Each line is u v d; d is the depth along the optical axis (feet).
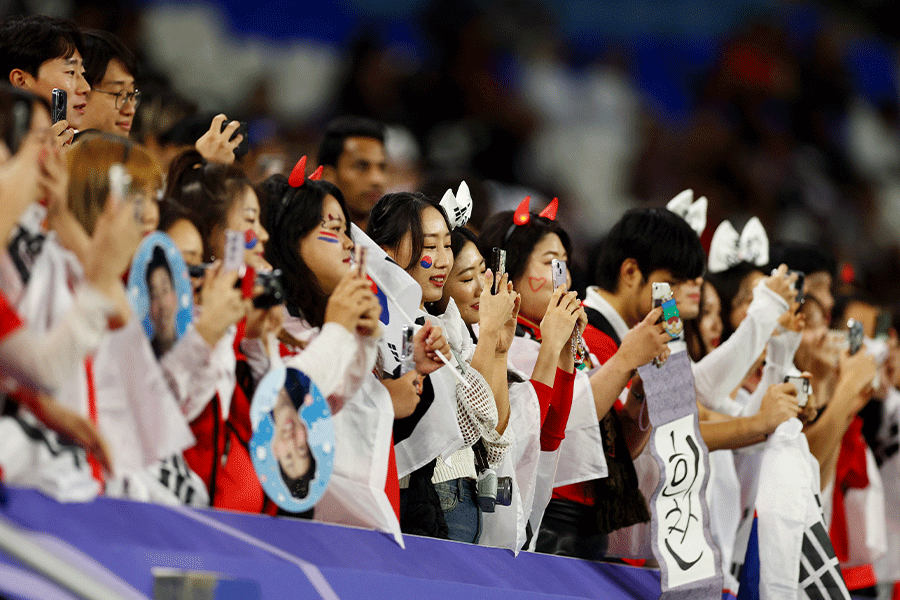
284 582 26.61
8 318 23.35
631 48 123.44
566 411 40.09
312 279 33.76
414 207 39.14
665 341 41.16
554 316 39.65
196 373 27.99
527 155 111.24
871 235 127.65
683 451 41.19
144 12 89.71
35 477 24.54
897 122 136.67
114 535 24.17
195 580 23.71
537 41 117.50
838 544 57.47
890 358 64.08
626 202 117.39
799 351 55.88
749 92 126.11
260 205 33.37
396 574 29.84
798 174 125.49
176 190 30.71
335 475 32.78
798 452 46.09
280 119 95.45
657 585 42.47
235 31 96.58
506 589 33.37
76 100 37.50
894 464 62.44
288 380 29.71
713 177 122.11
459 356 38.14
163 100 52.44
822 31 132.67
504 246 45.16
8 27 37.40
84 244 26.00
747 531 49.39
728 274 55.47
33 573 22.15
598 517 42.96
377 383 33.83
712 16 126.72
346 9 104.78
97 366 26.63
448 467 37.45
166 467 28.19
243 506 30.22
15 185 23.91
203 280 29.40
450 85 108.27
